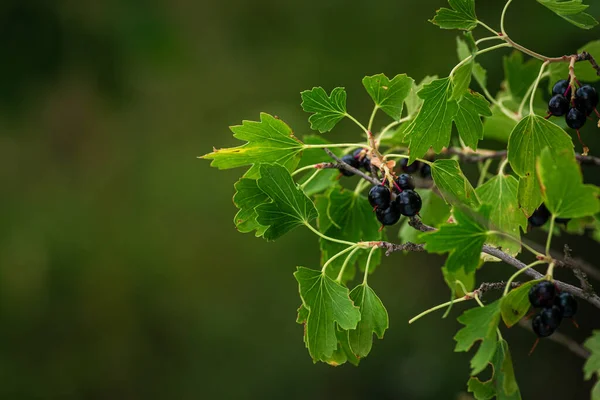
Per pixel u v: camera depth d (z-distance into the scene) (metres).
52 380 10.30
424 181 3.18
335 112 2.58
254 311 9.82
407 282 8.86
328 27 9.48
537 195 2.43
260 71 10.02
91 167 10.80
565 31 6.55
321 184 2.94
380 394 8.86
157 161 10.66
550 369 7.67
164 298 10.23
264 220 2.42
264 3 10.02
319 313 2.35
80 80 9.12
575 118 2.39
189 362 9.98
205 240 10.28
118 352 10.34
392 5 9.00
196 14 10.14
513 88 3.37
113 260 10.53
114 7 8.94
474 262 2.15
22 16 8.67
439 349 8.55
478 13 6.94
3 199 10.78
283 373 9.49
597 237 3.28
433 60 8.50
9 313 10.55
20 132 10.45
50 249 10.66
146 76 9.61
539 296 2.13
